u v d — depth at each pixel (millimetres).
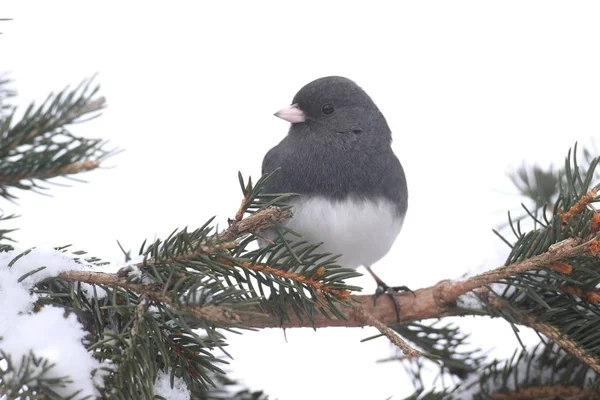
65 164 3146
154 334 3254
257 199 4098
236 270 3664
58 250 3725
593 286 3875
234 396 4570
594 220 3576
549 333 4031
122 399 3076
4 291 3295
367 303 4836
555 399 4375
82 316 3387
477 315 4602
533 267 3768
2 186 3158
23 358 2883
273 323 4535
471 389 4539
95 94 3225
